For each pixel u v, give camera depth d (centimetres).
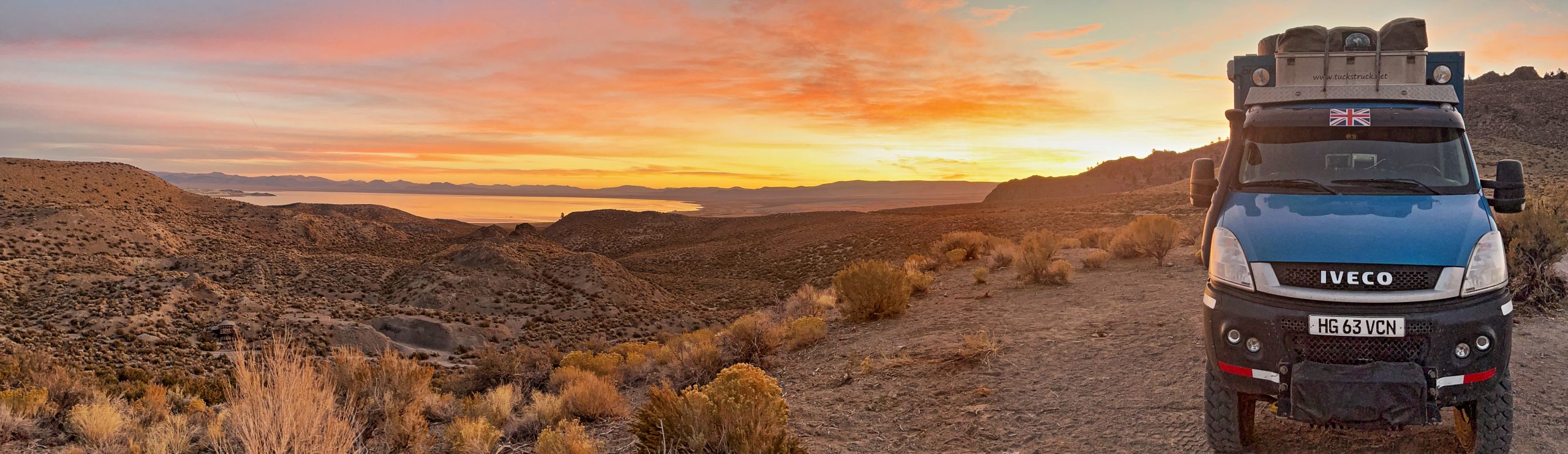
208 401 1571
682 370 1112
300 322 6800
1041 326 1032
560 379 1250
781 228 16575
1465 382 451
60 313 6644
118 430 948
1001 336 989
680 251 15375
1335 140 583
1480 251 468
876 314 1271
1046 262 1445
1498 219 1009
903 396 801
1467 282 457
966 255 2103
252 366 571
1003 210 10581
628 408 970
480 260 11225
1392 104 603
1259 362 479
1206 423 531
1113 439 607
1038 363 843
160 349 5834
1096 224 7031
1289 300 475
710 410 634
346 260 11725
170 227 14250
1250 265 493
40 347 5412
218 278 10025
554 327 8344
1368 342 458
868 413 765
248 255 11738
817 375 962
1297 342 472
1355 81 622
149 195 16212
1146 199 8662
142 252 11550
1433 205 516
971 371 843
